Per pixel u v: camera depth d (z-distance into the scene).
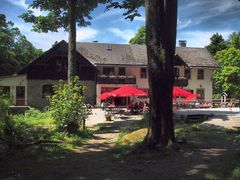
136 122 23.78
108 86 50.38
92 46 54.47
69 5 20.50
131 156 11.57
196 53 58.81
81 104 17.59
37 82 47.59
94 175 9.58
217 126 18.31
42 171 10.10
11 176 9.54
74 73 20.30
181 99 42.53
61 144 14.59
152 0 12.58
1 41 54.97
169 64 12.55
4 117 13.72
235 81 49.75
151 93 12.59
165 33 12.56
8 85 47.16
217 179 8.38
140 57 53.94
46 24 24.50
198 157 10.93
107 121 26.72
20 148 13.53
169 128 12.43
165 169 9.76
